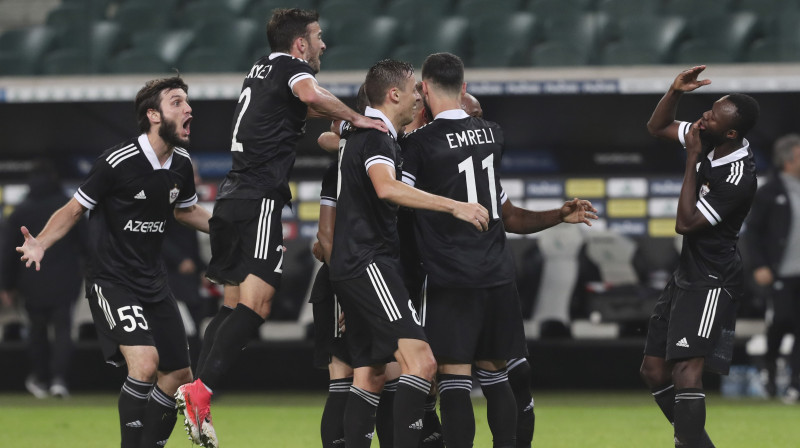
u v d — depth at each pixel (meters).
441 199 16.11
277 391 40.09
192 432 17.12
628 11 42.66
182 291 32.91
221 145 39.50
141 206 18.23
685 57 40.56
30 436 25.69
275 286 18.30
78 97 36.97
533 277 38.91
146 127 18.28
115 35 42.78
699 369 17.94
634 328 38.59
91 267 18.38
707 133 18.08
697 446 17.67
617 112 37.31
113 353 18.16
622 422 28.78
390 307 16.66
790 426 27.58
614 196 39.41
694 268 18.05
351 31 43.03
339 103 17.36
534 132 38.66
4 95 36.84
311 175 39.78
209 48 42.91
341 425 18.39
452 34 42.34
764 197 33.41
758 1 41.81
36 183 34.94
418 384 16.47
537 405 33.84
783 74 35.59
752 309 38.62
